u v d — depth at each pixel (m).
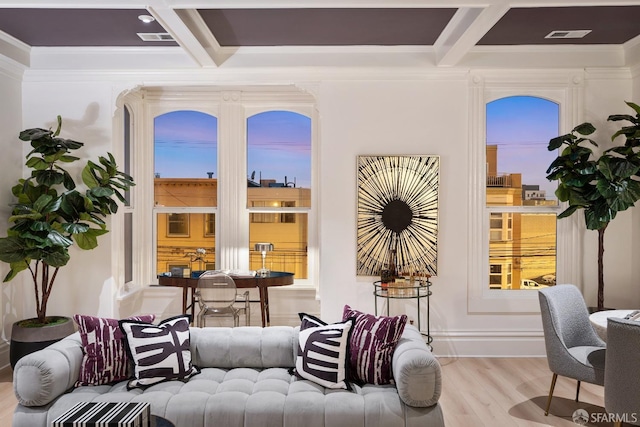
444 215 5.13
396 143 5.13
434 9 4.01
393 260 5.02
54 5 3.46
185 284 5.36
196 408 2.82
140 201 6.17
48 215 4.75
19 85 5.10
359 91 5.13
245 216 6.26
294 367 3.43
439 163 5.09
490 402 3.89
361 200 5.11
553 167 4.66
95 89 5.16
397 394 2.94
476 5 3.46
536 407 3.79
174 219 6.30
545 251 5.28
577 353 3.48
